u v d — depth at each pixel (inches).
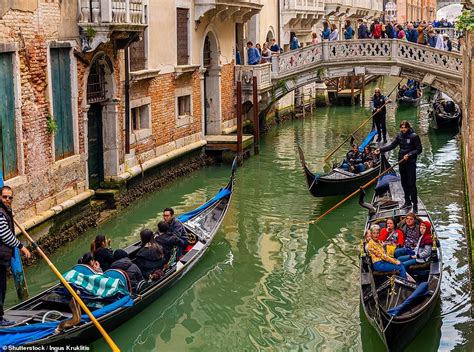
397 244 398.3
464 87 674.8
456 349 331.3
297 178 690.8
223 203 513.7
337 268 446.0
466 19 471.2
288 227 531.2
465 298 386.9
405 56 823.1
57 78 483.5
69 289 317.7
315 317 374.6
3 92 415.8
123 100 578.6
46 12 458.0
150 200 605.6
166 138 673.6
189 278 426.3
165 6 655.1
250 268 446.3
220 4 733.9
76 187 508.7
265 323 368.8
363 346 340.2
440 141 906.7
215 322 371.2
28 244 435.8
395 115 1176.2
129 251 412.5
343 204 594.6
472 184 431.8
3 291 318.0
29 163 442.6
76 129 507.5
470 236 434.0
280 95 866.1
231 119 843.4
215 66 792.9
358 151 653.9
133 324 360.5
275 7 1030.4
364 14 1590.8
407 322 310.8
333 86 1291.8
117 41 548.4
